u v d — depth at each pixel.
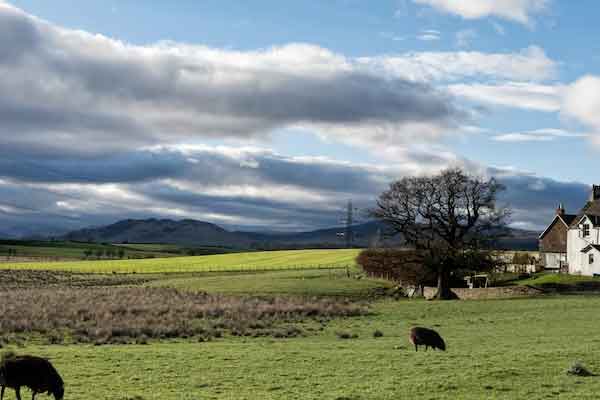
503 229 87.19
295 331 49.91
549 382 25.81
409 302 77.88
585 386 25.11
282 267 144.75
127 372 29.62
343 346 39.12
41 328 49.50
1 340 43.97
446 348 37.12
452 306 69.12
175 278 123.38
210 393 25.09
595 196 112.88
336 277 108.56
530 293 84.69
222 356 33.97
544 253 117.31
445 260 87.94
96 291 90.88
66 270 151.75
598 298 74.94
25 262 189.62
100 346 41.19
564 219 114.19
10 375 22.12
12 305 66.44
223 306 67.25
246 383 27.08
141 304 70.50
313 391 25.25
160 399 24.02
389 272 103.81
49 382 22.66
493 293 87.88
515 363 29.48
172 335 48.00
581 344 36.75
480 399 23.34
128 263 174.25
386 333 48.22
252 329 52.25
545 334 43.06
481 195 86.94
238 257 185.88
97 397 24.41
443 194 87.31
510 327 48.50
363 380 27.12
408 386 25.55
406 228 88.31
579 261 106.12
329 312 65.00
